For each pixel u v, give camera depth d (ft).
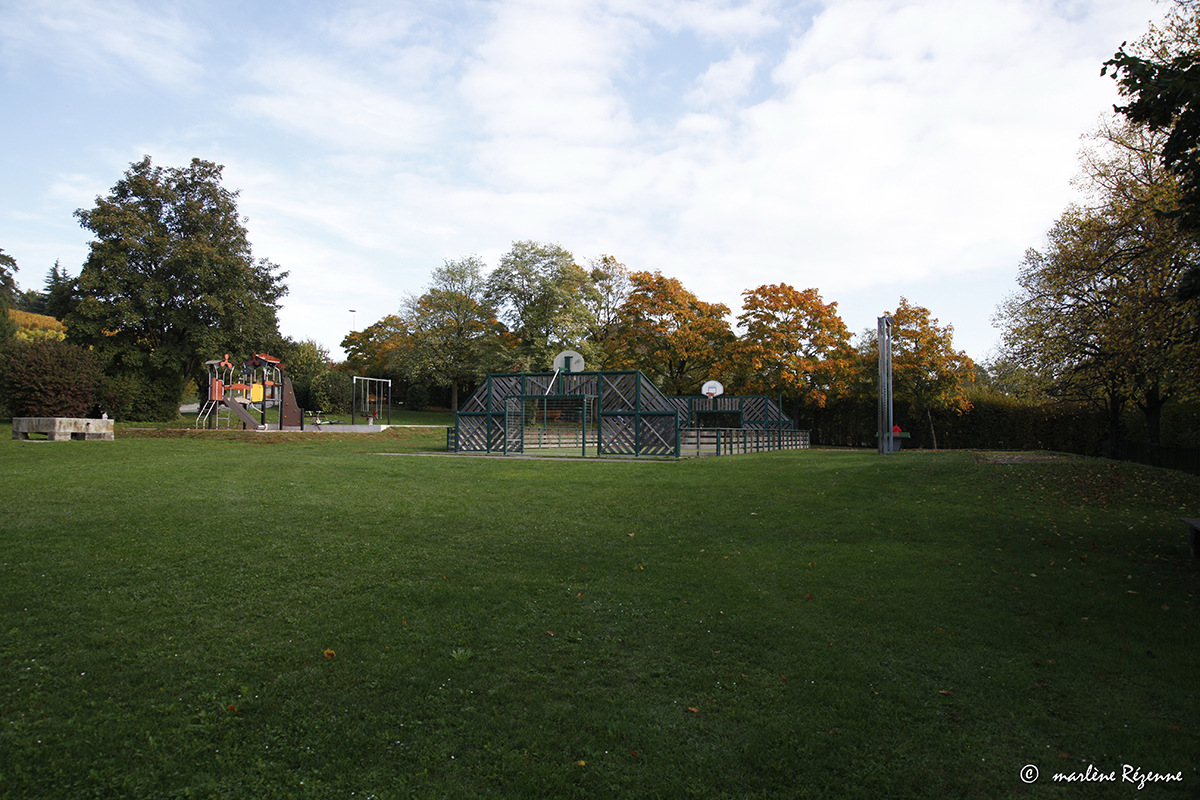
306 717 16.16
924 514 36.04
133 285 109.29
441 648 19.88
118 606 22.25
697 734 15.60
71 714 15.93
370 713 16.35
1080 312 64.69
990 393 124.36
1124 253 51.31
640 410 72.90
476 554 29.48
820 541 31.60
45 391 91.35
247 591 24.09
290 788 13.67
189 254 111.34
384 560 28.12
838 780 13.91
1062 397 81.46
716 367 128.57
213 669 18.34
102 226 108.37
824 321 124.88
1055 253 71.51
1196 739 15.05
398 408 198.08
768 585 25.64
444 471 52.90
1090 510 37.22
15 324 140.05
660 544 31.53
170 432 87.25
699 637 20.88
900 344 121.39
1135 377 61.11
